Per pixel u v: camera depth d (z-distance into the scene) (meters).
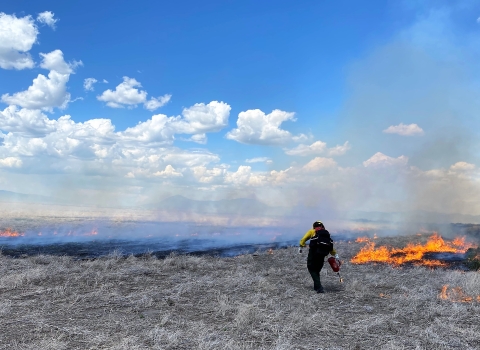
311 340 5.21
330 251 8.42
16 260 10.86
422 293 8.03
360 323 5.98
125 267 10.41
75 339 4.93
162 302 6.93
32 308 6.27
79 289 7.69
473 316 6.45
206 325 5.68
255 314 6.09
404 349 4.96
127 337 5.01
